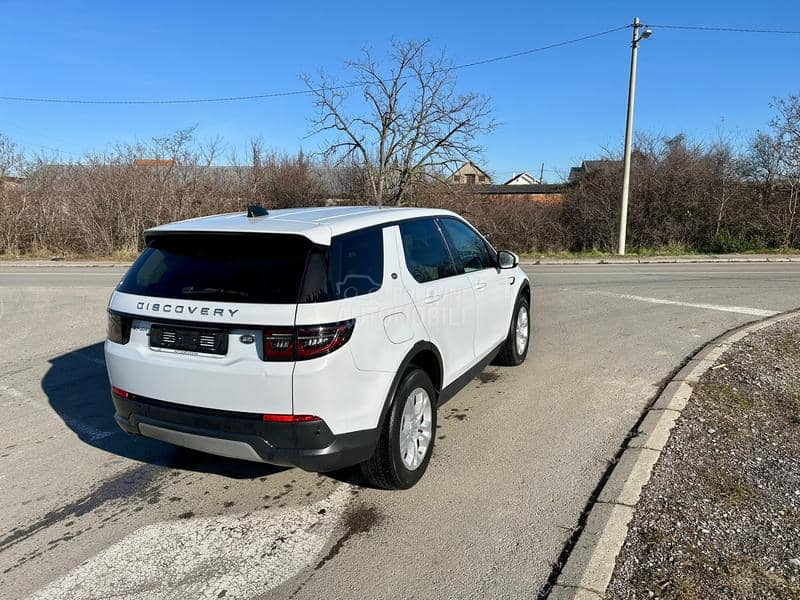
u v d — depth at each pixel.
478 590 2.68
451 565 2.87
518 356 6.10
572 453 4.07
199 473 3.94
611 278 13.49
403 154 24.69
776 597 2.53
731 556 2.81
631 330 7.69
